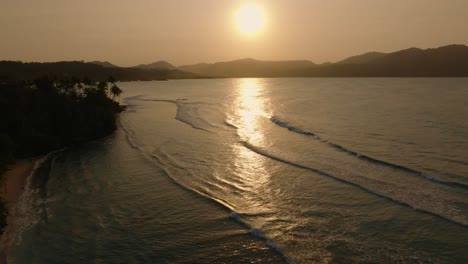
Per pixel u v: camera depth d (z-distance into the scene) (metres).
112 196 25.52
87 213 22.70
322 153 34.09
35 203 24.42
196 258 17.34
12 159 30.55
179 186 27.08
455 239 17.45
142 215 22.27
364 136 40.41
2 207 22.20
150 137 46.34
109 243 18.95
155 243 18.84
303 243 18.00
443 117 52.81
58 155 38.28
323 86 159.25
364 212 20.98
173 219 21.58
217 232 19.73
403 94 99.88
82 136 46.03
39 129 43.19
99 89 70.19
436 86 137.50
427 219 19.55
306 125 49.34
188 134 47.12
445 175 26.16
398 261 16.02
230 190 25.84
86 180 29.20
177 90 161.88
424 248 16.91
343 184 25.55
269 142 40.00
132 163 34.00
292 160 32.22
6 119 42.22
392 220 19.77
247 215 21.53
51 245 18.78
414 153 32.38
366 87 141.00
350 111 62.81
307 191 24.78
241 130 48.31
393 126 46.16
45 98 50.56
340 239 18.17
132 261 17.25
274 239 18.50
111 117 54.22
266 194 24.73
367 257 16.45
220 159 33.97
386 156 31.69
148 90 167.75
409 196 22.69
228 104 85.38
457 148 33.62
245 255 17.38
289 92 123.12
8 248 18.47
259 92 129.38
